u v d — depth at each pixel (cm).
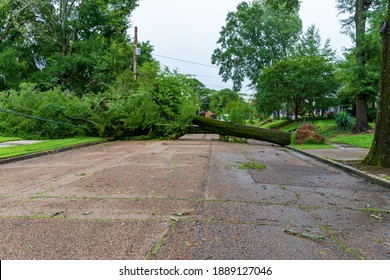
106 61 2936
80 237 300
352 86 1773
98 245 282
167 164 789
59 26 3166
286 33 3406
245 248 279
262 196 470
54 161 870
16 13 2778
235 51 3744
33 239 296
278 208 406
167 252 269
